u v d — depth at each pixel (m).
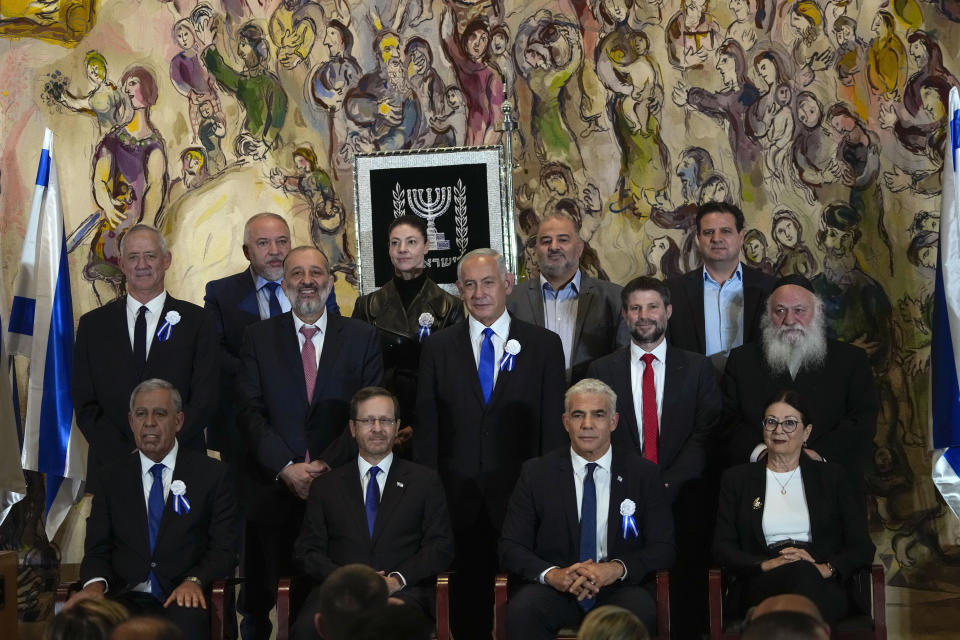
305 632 4.57
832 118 7.15
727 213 6.03
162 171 7.42
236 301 6.29
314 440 5.50
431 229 7.06
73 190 7.35
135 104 7.41
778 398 5.01
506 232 7.05
